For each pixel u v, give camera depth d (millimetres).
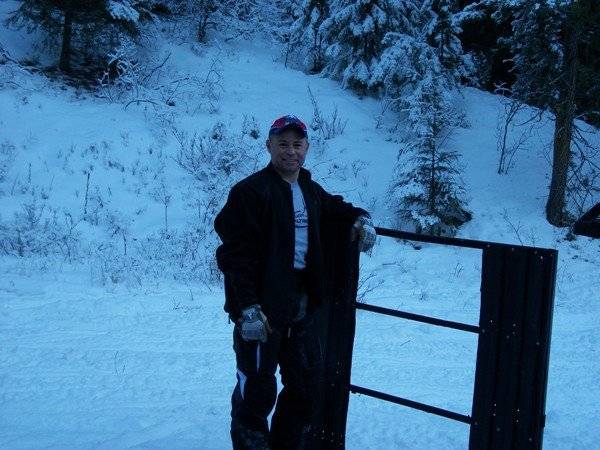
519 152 16656
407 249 12867
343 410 3602
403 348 7215
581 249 13352
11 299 8172
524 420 2941
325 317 3613
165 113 15508
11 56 15938
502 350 3010
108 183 13164
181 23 20234
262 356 3129
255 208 3066
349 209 3445
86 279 9422
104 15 15859
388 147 16547
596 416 5445
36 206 11922
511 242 13445
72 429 4414
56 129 14133
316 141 16047
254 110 16844
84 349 6496
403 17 18469
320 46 19750
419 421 4926
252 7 22078
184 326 7566
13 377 5613
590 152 17062
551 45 14062
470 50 19891
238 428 3227
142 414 4773
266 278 3076
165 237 11602
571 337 8156
